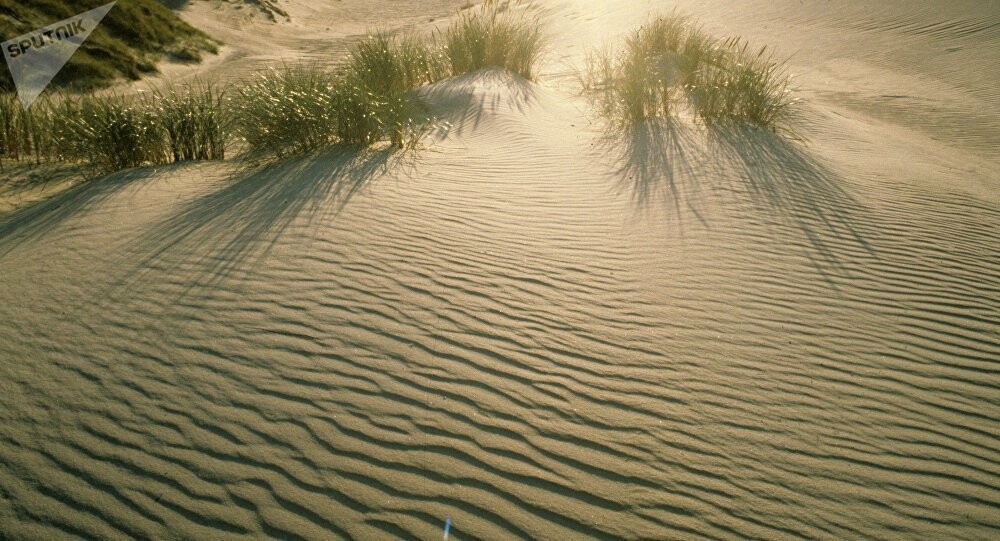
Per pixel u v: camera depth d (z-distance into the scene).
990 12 14.55
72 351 3.45
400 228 5.12
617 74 11.25
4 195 6.46
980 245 5.30
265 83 8.43
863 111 10.80
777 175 6.66
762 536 2.52
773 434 3.07
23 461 2.72
